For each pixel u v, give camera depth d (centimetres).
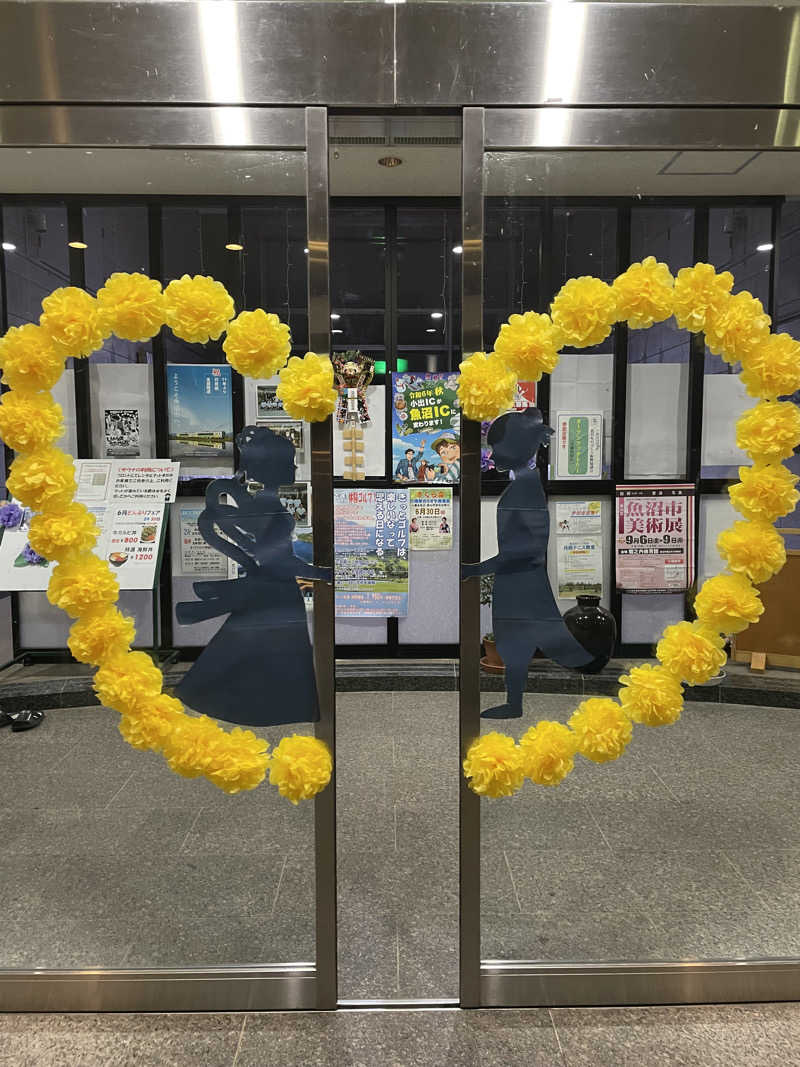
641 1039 151
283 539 152
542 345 142
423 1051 147
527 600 155
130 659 148
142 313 142
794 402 154
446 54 140
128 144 143
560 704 157
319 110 142
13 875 199
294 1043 150
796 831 214
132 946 172
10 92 141
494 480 152
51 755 216
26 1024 157
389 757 280
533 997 161
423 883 201
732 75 142
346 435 318
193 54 140
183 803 231
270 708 153
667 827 219
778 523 169
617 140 144
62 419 149
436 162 200
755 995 163
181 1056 146
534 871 201
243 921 182
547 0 139
